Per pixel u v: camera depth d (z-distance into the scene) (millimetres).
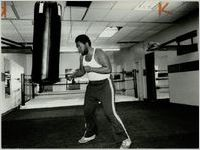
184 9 5594
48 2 2434
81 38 2582
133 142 2719
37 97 12148
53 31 2402
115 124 2500
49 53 2367
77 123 4262
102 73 2490
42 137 3201
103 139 2936
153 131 3277
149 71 8586
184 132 3141
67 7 5117
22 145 2801
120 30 7520
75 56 14594
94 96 2611
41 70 2334
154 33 8180
